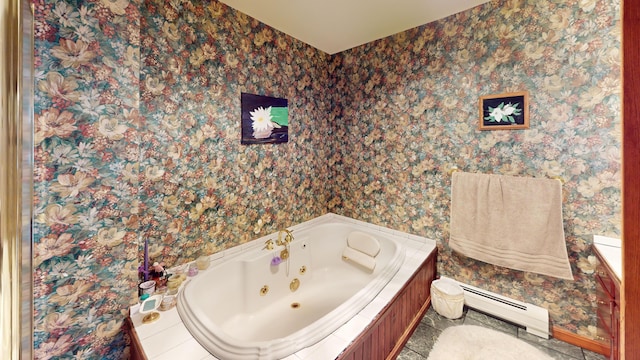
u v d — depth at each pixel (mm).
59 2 996
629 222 443
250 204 2082
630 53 440
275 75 2191
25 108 814
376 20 2035
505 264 1801
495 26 1797
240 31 1901
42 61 967
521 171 1765
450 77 2016
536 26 1652
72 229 1078
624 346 446
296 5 1819
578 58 1538
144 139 1461
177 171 1615
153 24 1457
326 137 2791
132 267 1280
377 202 2547
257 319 1891
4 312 768
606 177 1506
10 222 771
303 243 2314
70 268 1081
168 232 1596
